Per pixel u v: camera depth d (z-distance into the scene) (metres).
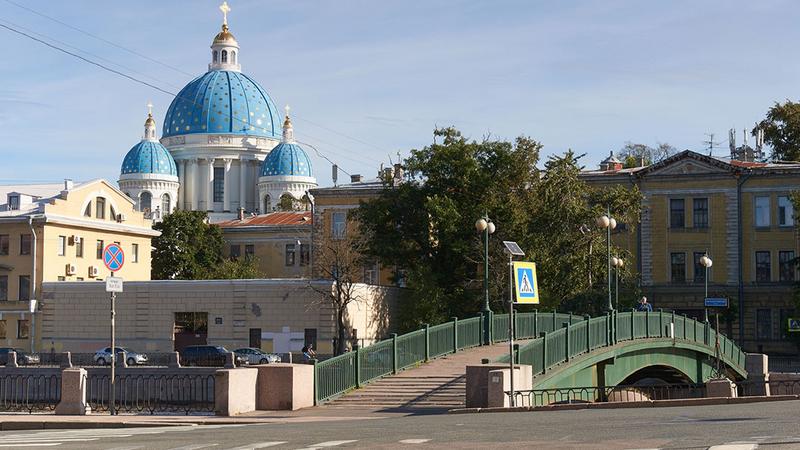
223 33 166.50
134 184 152.25
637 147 132.75
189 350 66.19
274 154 156.38
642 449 14.24
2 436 20.70
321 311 66.75
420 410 28.97
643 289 78.19
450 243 60.84
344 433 19.08
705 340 53.28
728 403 28.03
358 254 69.00
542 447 15.02
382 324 69.25
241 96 162.00
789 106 100.81
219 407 28.27
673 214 78.31
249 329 68.31
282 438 18.12
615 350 40.66
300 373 30.11
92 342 71.62
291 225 112.25
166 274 106.06
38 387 42.25
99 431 22.47
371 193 82.81
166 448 16.36
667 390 52.31
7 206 82.94
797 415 20.62
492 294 58.84
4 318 78.56
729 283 76.56
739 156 89.75
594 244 59.75
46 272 79.31
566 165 61.81
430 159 63.56
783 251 75.88
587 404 27.97
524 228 59.75
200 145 158.38
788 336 73.75
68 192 82.94
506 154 63.19
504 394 28.12
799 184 75.56
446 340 39.31
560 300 59.16
